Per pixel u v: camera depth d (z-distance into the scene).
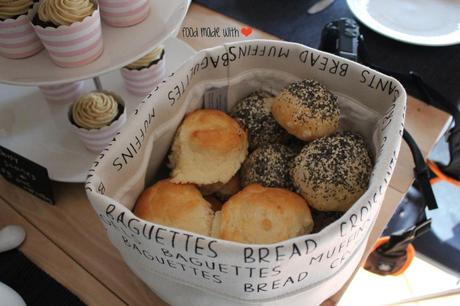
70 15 0.50
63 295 0.53
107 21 0.57
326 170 0.47
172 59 0.74
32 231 0.59
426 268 1.10
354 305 1.06
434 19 0.80
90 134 0.60
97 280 0.55
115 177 0.44
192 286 0.43
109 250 0.57
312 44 0.79
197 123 0.52
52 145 0.65
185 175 0.50
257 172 0.52
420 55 0.78
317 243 0.37
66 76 0.52
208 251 0.37
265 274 0.39
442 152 0.96
